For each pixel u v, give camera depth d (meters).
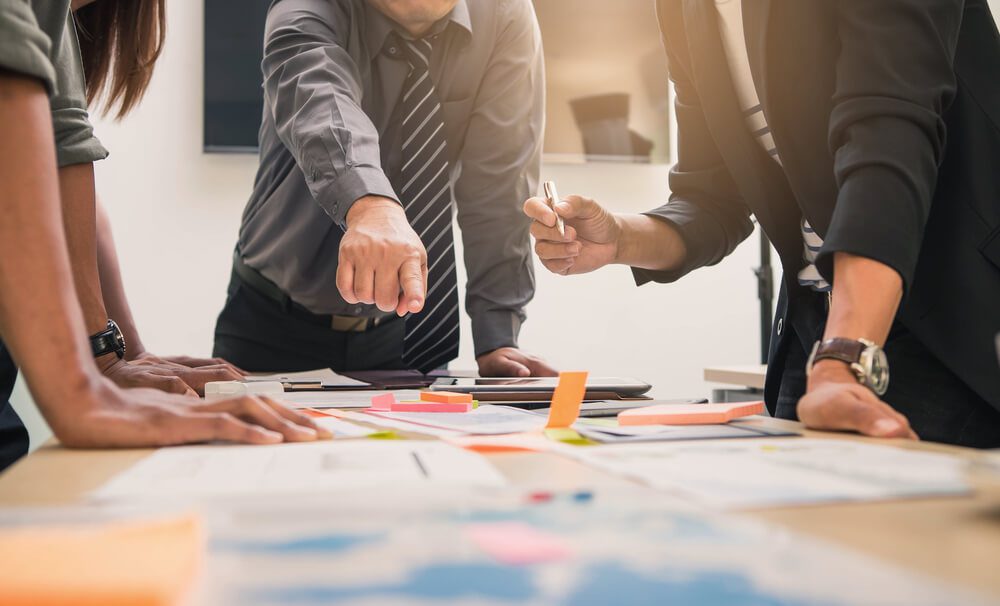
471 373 1.43
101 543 0.26
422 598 0.22
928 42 0.72
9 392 0.91
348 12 1.32
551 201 1.03
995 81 0.81
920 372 0.84
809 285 0.97
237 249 1.55
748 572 0.25
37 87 0.54
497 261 1.47
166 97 2.82
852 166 0.68
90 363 0.54
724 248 1.14
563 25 3.11
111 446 0.52
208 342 2.86
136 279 2.81
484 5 1.41
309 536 0.29
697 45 0.98
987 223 0.78
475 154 1.48
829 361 0.64
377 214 0.97
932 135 0.70
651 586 0.23
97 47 1.10
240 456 0.48
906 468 0.42
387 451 0.50
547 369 1.36
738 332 3.24
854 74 0.72
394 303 0.91
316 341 1.47
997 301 0.77
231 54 2.84
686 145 1.14
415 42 1.35
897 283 0.65
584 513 0.33
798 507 0.35
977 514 0.33
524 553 0.27
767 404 1.09
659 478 0.40
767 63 0.84
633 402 0.87
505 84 1.46
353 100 1.16
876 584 0.24
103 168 2.79
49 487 0.39
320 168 1.06
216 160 2.85
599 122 3.13
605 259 1.07
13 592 0.21
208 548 0.27
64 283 0.53
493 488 0.38
